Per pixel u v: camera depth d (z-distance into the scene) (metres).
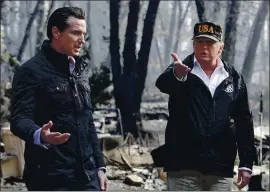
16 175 7.72
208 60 3.38
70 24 2.92
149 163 9.44
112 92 15.16
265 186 6.55
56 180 2.90
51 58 2.91
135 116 14.45
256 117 19.86
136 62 14.98
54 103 2.88
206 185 3.42
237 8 18.08
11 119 2.82
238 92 3.47
